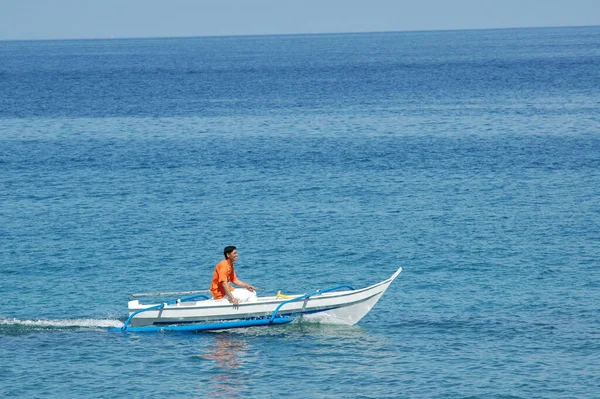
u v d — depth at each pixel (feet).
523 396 90.58
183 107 441.68
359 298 113.80
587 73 629.10
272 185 221.87
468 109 402.52
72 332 112.47
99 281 137.90
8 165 260.01
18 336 110.63
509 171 236.02
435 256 150.30
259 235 168.14
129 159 269.44
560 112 377.71
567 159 253.24
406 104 435.12
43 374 97.76
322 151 280.72
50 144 308.19
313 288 133.39
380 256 151.12
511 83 555.69
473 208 189.78
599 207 188.14
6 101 485.97
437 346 105.91
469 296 126.93
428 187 215.31
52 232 172.35
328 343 107.45
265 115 395.75
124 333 112.16
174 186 222.69
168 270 144.15
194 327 112.98
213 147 295.28
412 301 124.98
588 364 99.09
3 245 161.79
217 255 153.58
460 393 91.50
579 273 137.90
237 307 112.98
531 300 124.26
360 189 214.48
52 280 138.51
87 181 231.71
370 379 95.71
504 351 103.76
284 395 91.66
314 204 196.95
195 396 91.56
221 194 211.00
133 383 95.20
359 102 451.53
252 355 103.60
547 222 174.91
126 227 176.04
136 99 490.49
